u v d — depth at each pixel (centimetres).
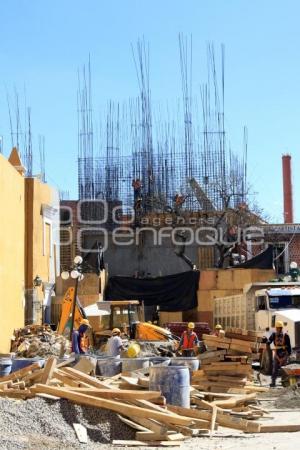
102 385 1966
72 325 3809
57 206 6053
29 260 5275
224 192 7056
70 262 6962
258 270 5725
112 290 5853
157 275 7006
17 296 4922
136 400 1858
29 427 1709
